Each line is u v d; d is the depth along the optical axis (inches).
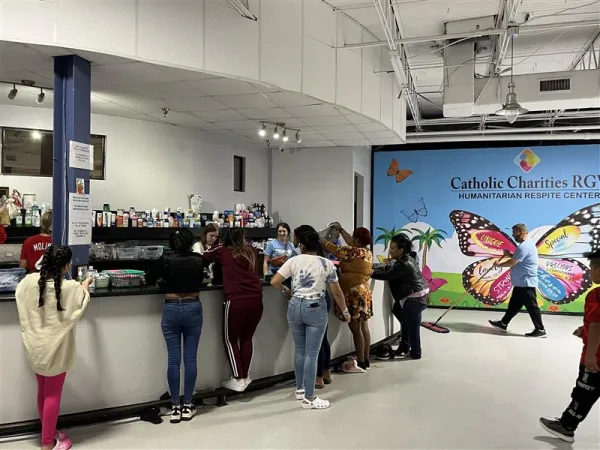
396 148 351.3
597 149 312.7
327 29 191.6
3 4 126.6
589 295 117.3
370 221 352.5
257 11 165.6
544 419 130.5
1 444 120.1
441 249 339.3
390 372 186.9
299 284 146.5
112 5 137.8
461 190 336.2
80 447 118.9
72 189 139.9
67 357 115.3
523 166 324.8
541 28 185.2
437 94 308.7
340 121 227.6
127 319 136.9
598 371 116.7
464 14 200.5
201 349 149.6
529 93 222.7
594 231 312.7
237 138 274.2
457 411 145.9
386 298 233.0
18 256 174.7
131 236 203.6
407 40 188.4
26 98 186.9
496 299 328.5
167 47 146.6
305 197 301.7
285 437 126.0
